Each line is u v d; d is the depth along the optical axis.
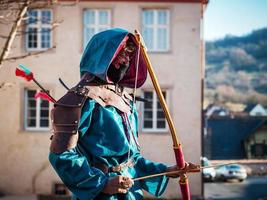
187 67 18.94
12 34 8.57
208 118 59.66
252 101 131.62
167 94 19.00
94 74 2.72
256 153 57.09
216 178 34.91
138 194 2.94
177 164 2.99
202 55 19.48
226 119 59.59
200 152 18.92
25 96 19.06
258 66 154.00
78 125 2.59
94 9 18.80
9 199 18.28
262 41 161.62
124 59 2.88
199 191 19.19
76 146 2.67
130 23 18.78
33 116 19.14
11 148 19.11
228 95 135.25
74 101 2.63
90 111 2.65
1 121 19.05
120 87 3.03
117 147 2.71
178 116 18.94
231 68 152.75
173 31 18.92
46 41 18.88
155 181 3.07
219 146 58.00
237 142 58.03
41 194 19.06
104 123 2.69
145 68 3.13
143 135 18.81
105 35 2.80
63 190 19.08
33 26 18.67
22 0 8.71
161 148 18.80
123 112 2.84
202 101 19.00
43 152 19.11
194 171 3.00
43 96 3.40
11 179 19.16
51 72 18.78
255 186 31.61
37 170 19.12
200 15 18.84
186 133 18.94
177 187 18.94
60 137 2.56
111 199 2.68
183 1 18.80
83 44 18.78
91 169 2.61
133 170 2.91
